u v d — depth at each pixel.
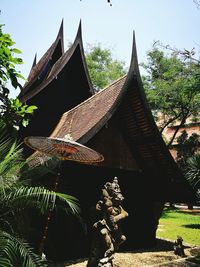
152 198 10.57
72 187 8.29
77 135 8.93
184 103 25.41
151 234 10.31
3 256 4.53
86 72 13.98
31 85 14.48
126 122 9.59
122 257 8.22
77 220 8.47
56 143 4.73
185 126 36.91
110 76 28.38
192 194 9.28
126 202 9.91
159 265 7.48
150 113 8.88
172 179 9.48
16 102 5.42
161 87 24.94
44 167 6.43
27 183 5.90
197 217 20.38
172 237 12.17
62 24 16.66
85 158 5.12
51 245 7.89
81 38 14.01
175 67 24.02
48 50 17.91
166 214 22.28
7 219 5.53
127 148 9.67
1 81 4.95
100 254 5.55
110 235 5.54
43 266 4.76
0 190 5.13
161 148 9.06
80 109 11.93
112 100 9.40
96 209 5.80
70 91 14.32
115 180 6.01
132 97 9.06
